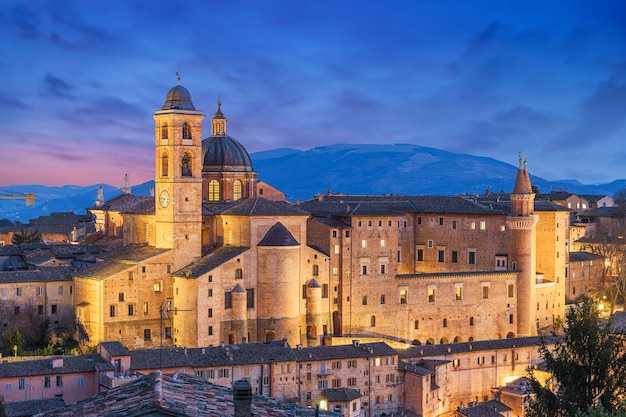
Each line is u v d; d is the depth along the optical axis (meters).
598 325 71.94
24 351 173.38
